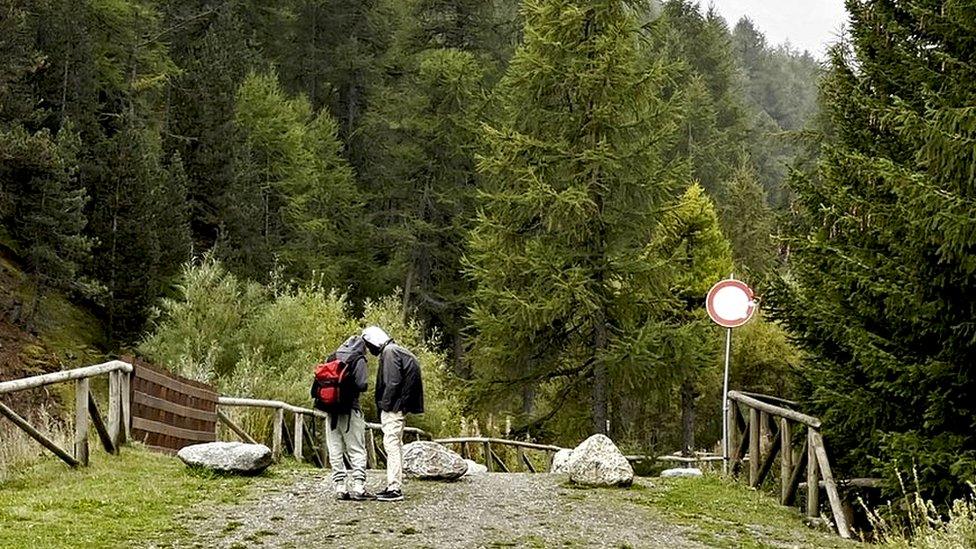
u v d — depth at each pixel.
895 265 8.67
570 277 18.58
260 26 46.19
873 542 8.14
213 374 18.06
